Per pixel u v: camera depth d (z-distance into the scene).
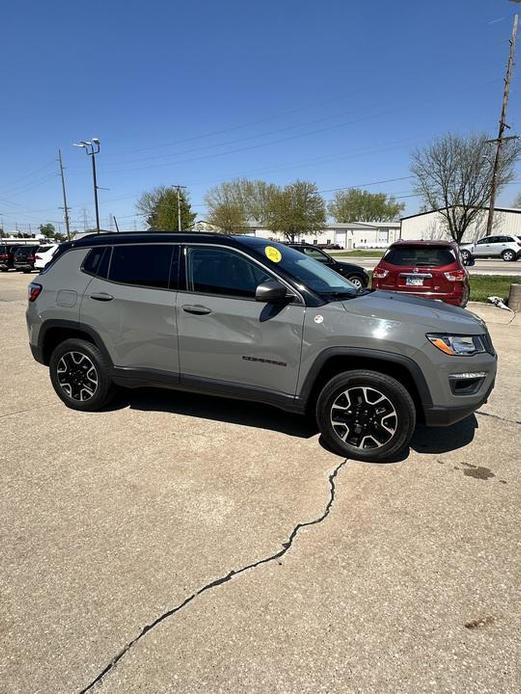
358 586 2.20
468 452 3.55
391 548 2.46
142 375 3.96
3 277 22.31
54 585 2.18
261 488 3.03
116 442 3.67
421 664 1.80
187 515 2.73
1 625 1.96
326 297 3.47
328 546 2.48
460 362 3.14
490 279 16.83
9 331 8.33
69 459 3.39
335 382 3.34
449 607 2.08
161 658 1.81
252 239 3.99
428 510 2.81
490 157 34.78
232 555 2.40
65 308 4.18
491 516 2.76
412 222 51.44
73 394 4.32
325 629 1.96
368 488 3.04
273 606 2.07
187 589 2.17
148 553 2.40
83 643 1.88
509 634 1.94
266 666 1.79
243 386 3.62
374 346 3.17
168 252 3.86
